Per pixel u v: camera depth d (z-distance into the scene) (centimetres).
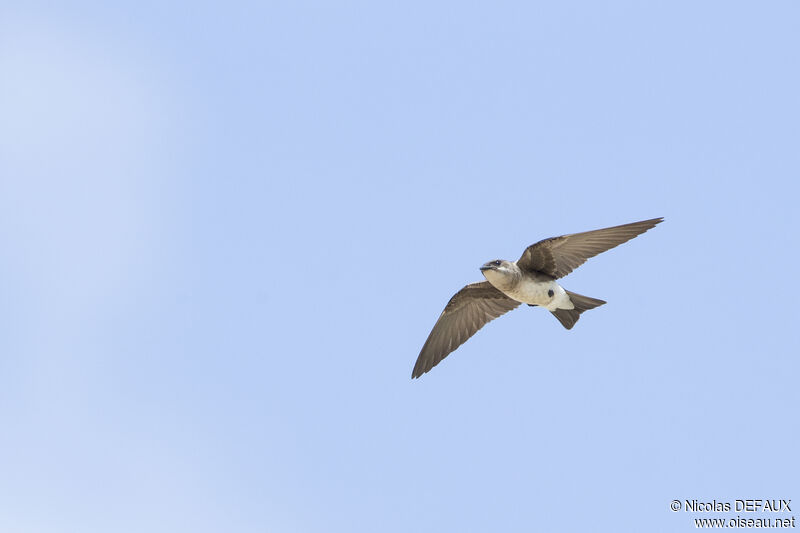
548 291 1611
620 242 1582
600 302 1611
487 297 1773
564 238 1576
